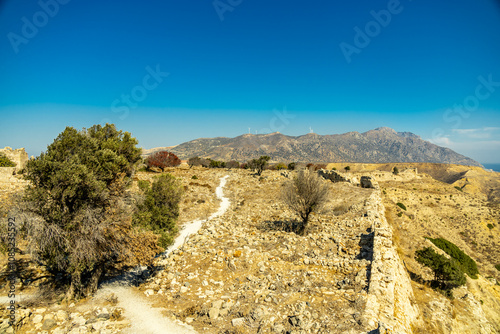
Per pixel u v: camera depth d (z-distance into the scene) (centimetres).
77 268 1120
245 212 3183
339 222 2425
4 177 2470
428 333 1250
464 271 2630
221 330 941
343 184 4547
